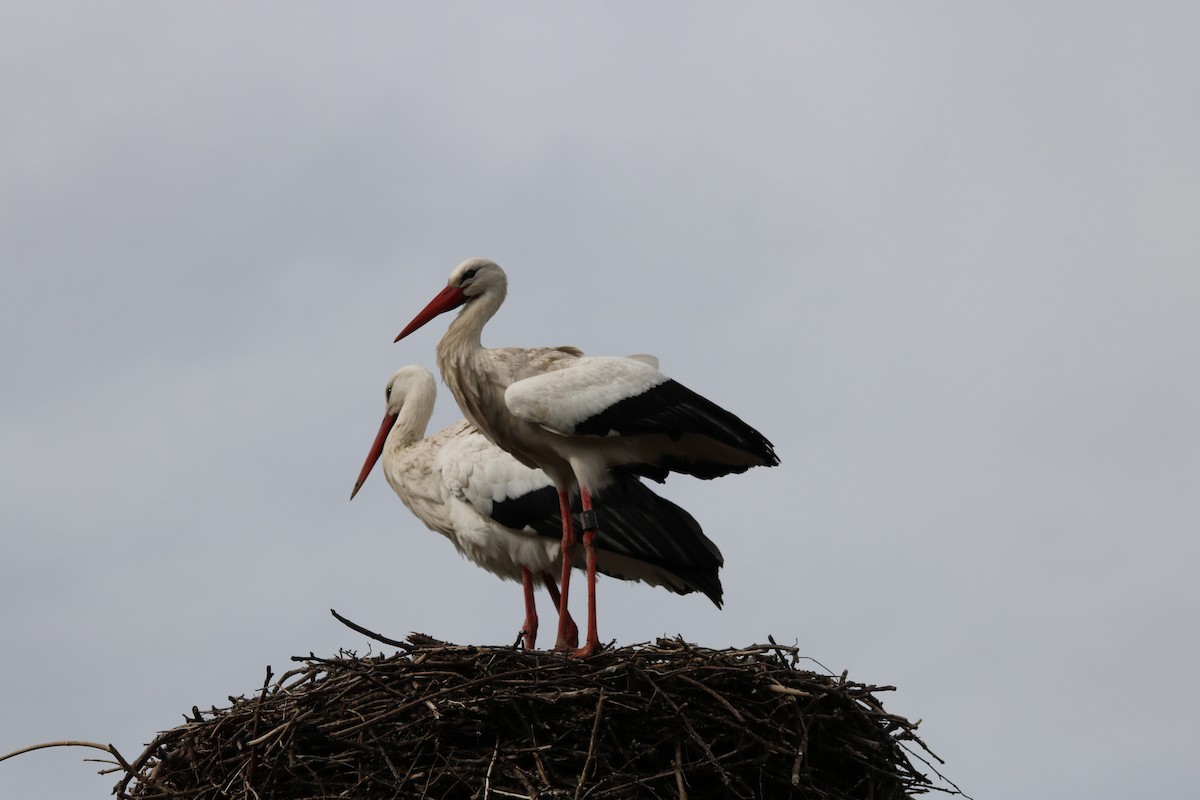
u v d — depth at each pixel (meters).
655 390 15.55
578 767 13.09
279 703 13.43
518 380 15.79
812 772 13.48
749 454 15.64
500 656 13.46
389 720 13.15
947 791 13.68
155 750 13.60
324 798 12.60
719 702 13.23
